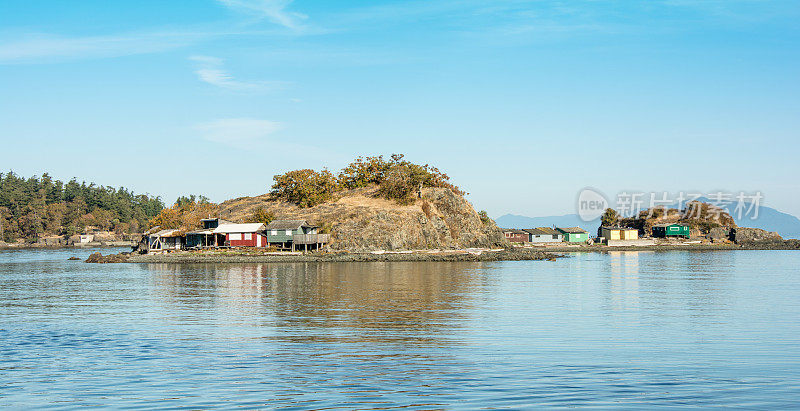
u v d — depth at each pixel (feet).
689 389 80.74
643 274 277.44
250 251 418.51
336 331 124.16
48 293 200.44
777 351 103.91
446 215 508.12
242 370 91.91
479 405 73.92
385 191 531.91
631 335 119.03
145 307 162.91
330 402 75.56
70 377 88.43
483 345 109.29
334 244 446.60
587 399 76.33
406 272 289.12
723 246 591.78
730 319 139.95
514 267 330.34
